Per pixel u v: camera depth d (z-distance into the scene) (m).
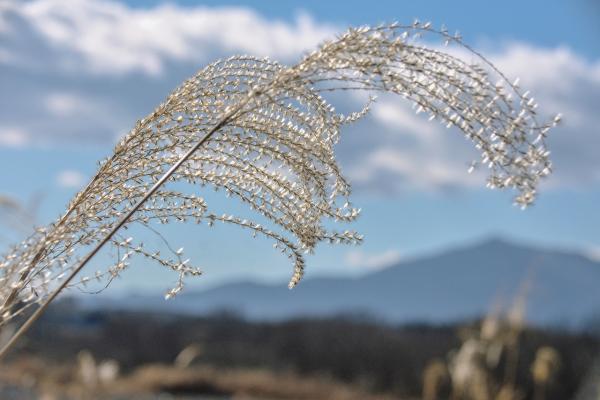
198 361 28.72
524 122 1.74
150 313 31.50
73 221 1.97
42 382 14.61
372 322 30.38
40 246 1.91
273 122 2.02
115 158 2.00
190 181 2.02
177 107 2.01
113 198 2.01
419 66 1.83
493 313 10.01
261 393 24.83
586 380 20.05
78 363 20.59
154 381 23.70
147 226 1.99
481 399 10.19
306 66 1.85
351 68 1.84
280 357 29.14
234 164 2.03
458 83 1.81
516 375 19.78
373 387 26.80
